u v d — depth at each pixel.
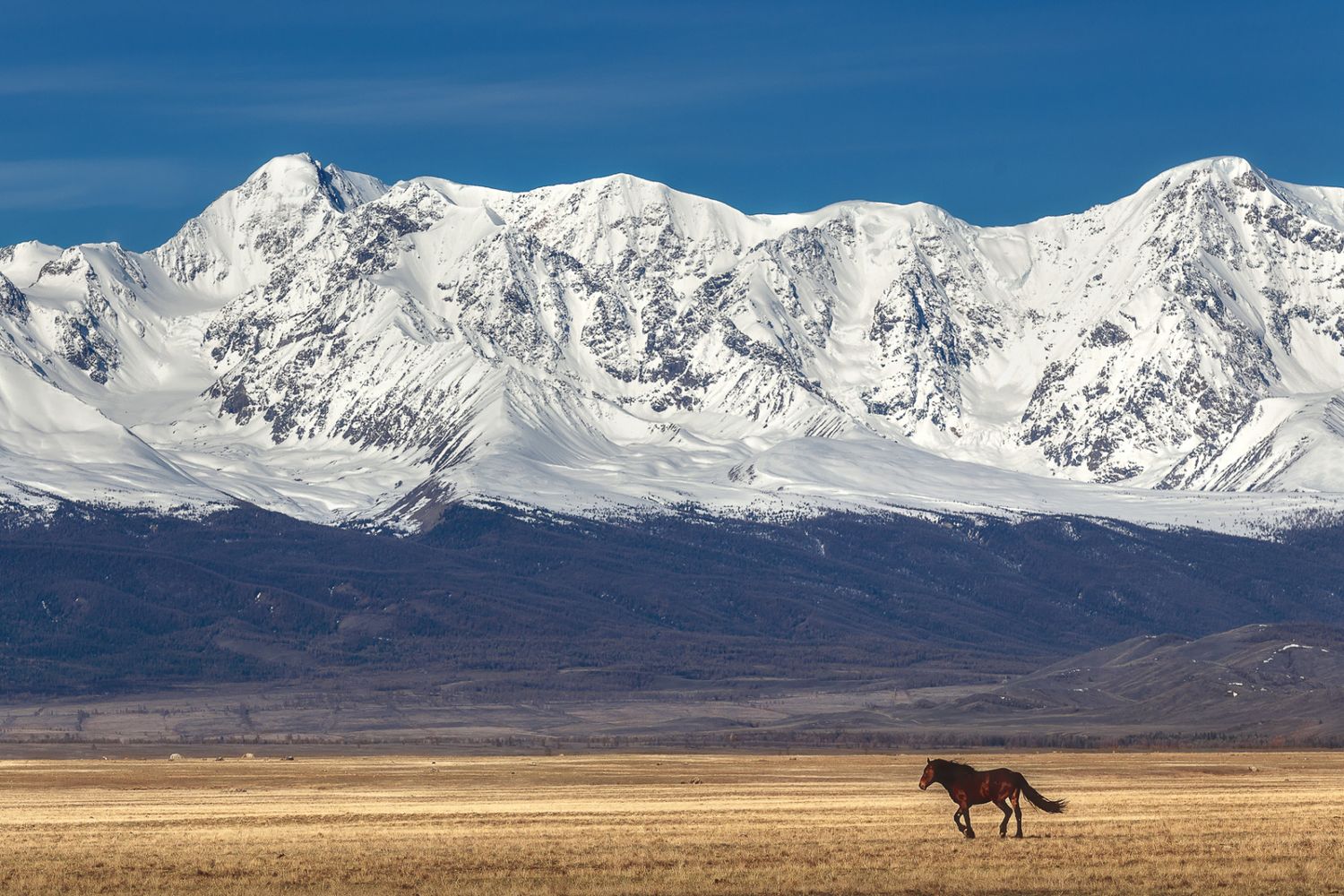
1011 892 108.88
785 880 112.69
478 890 110.00
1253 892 107.25
